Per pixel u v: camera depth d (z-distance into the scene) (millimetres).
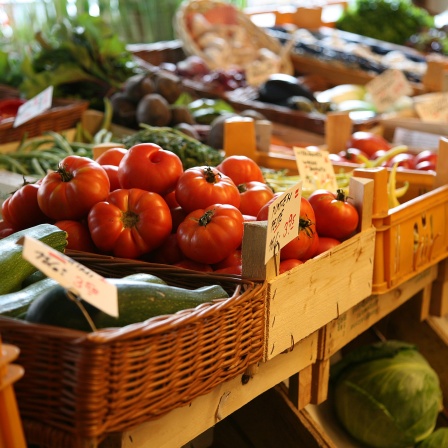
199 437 2074
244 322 1402
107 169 1801
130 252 1618
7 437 1057
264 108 3824
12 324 1153
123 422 1184
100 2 5473
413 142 3602
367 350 2281
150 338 1176
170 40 5934
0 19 4914
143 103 3164
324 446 1949
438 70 4438
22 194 1701
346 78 4855
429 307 2445
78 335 1115
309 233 1666
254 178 1917
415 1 8008
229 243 1583
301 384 1880
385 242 1949
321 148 3115
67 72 3533
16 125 2861
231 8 5086
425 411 2178
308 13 5805
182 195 1666
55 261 1112
